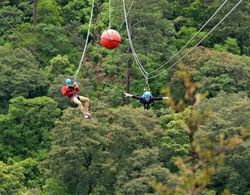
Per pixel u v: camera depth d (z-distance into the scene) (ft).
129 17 405.80
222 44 451.94
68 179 307.17
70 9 464.24
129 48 405.39
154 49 408.05
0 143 354.33
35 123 361.10
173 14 464.24
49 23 444.14
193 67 401.70
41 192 310.86
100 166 303.27
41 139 359.46
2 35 439.63
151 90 402.72
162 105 395.96
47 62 414.62
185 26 452.76
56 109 364.58
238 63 391.86
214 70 389.80
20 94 378.12
